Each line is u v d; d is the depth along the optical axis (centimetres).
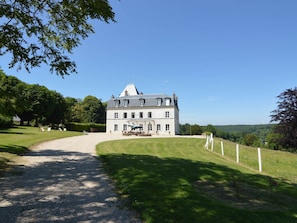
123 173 817
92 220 441
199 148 2006
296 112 1647
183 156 1439
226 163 1253
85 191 619
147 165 1009
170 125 4997
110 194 598
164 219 442
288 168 1273
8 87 1052
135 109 5225
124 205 523
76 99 8238
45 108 5022
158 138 3136
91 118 7456
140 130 5034
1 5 676
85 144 1923
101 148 1675
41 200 541
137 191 609
